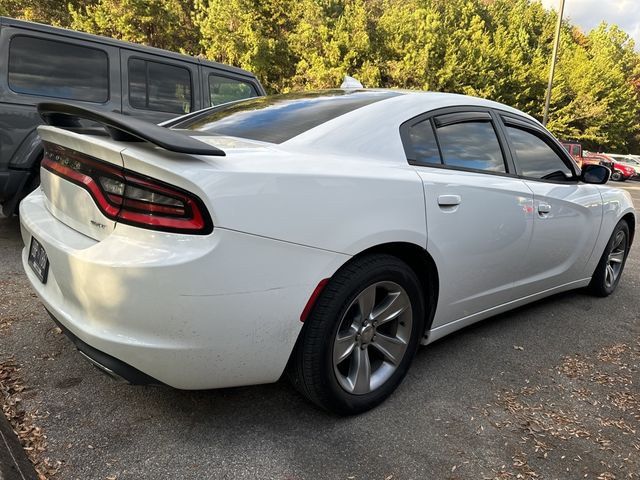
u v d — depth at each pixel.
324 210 1.82
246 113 2.63
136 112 5.00
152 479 1.71
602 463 1.96
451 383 2.51
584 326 3.43
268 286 1.70
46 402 2.10
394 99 2.47
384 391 2.22
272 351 1.79
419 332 2.34
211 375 1.73
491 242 2.61
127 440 1.90
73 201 1.86
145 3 18.47
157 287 1.56
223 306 1.63
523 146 3.06
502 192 2.64
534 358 2.87
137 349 1.61
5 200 4.30
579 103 34.06
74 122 2.17
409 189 2.13
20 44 4.20
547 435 2.12
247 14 20.03
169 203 1.57
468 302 2.63
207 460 1.82
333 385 1.99
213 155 1.60
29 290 3.30
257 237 1.65
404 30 23.20
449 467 1.87
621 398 2.48
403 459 1.89
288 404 2.21
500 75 28.38
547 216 3.04
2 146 4.09
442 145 2.50
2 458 1.64
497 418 2.22
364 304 2.06
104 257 1.61
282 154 1.91
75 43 4.54
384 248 2.12
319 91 2.91
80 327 1.69
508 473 1.86
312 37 21.44
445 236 2.31
